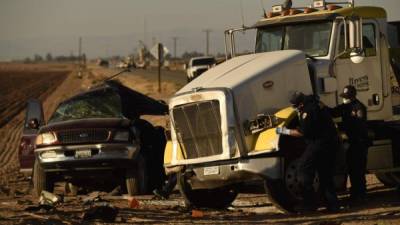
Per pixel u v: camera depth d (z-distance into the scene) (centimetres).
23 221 2989
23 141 4569
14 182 5003
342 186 3391
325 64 3397
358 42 3331
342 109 3359
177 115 3259
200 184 3272
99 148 4028
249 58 3434
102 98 4384
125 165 4028
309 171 3117
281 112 3169
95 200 3881
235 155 3119
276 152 3125
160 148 4281
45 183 4153
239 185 3344
